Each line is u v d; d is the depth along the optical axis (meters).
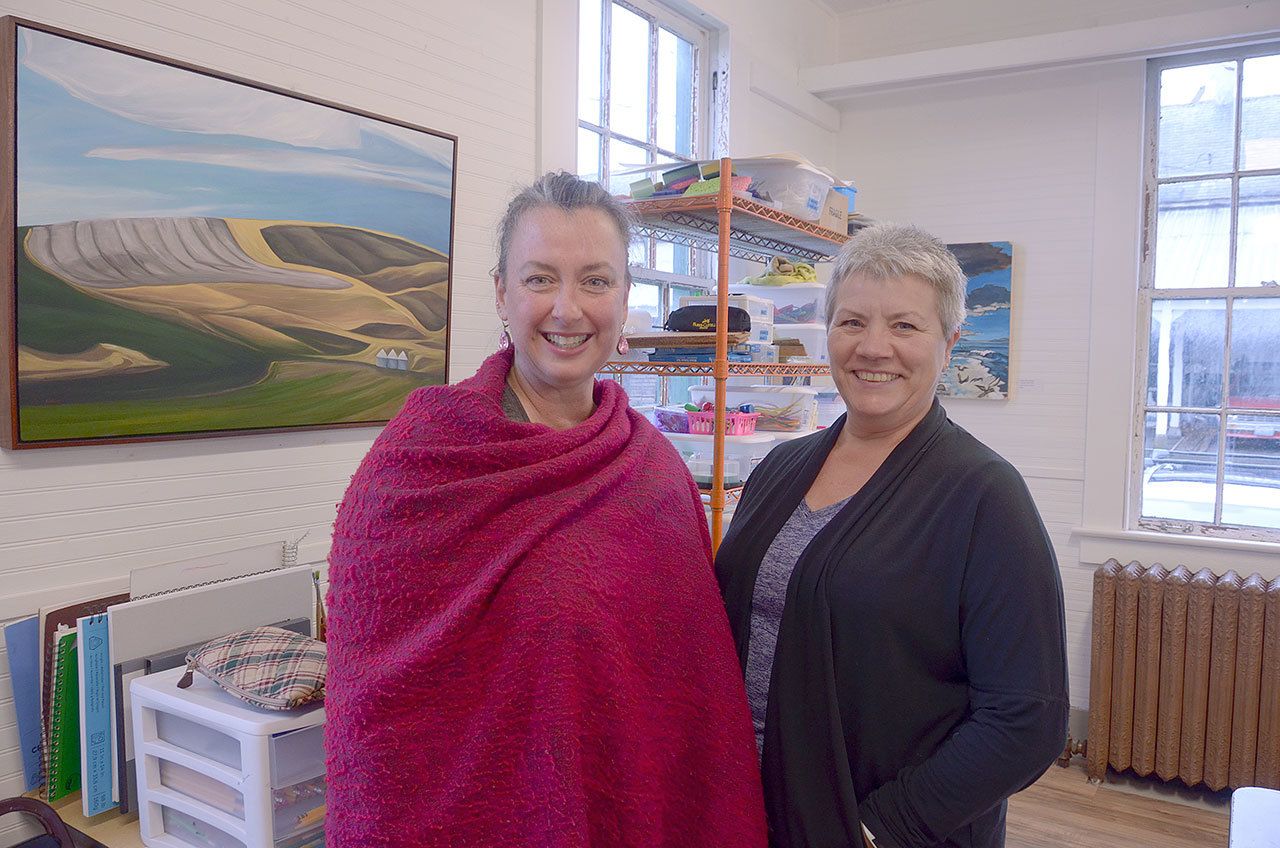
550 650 1.00
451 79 2.33
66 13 1.58
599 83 3.00
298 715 1.36
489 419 1.07
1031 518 1.11
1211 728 3.25
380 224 2.12
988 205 3.97
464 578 1.01
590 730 1.02
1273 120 3.48
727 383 3.05
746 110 3.59
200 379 1.79
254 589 1.71
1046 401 3.87
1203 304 3.64
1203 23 3.34
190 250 1.76
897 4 4.17
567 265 1.10
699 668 1.15
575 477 1.10
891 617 1.13
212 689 1.47
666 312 3.28
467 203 2.39
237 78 1.82
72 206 1.58
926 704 1.14
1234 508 3.61
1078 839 3.02
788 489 1.33
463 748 0.97
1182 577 3.36
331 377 2.03
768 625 1.26
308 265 1.97
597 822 1.03
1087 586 3.77
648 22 3.21
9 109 1.49
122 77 1.64
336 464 2.11
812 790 1.16
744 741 1.18
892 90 4.05
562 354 1.12
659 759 1.09
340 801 0.97
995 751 1.06
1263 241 3.53
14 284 1.52
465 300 2.40
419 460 1.03
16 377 1.53
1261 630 3.19
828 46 4.31
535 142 2.61
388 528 1.00
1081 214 3.77
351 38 2.07
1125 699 3.40
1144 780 3.48
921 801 1.10
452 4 2.32
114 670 1.52
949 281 1.22
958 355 4.02
